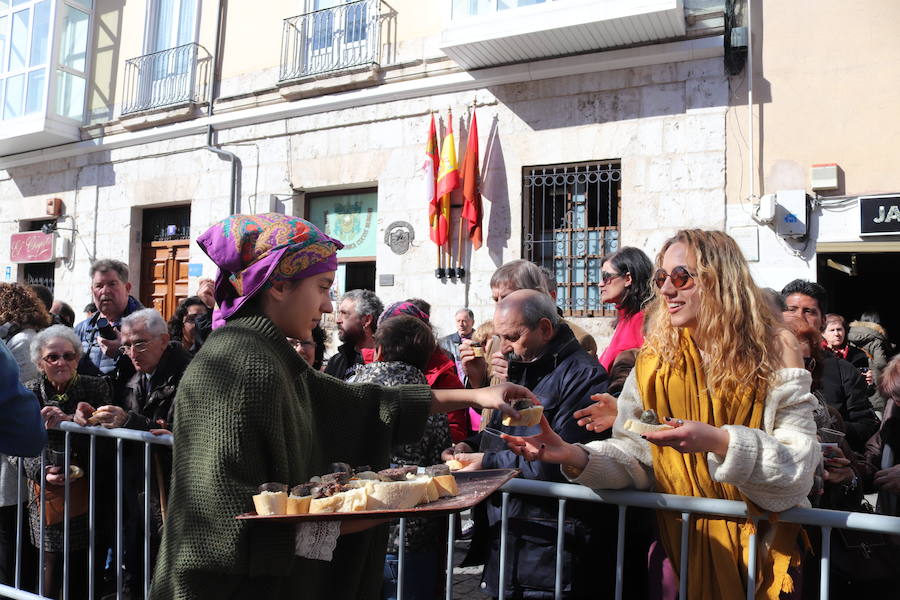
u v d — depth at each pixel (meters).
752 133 7.34
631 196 7.87
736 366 1.89
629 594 2.37
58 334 3.60
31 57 12.22
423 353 3.04
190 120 11.02
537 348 2.68
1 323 4.10
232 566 1.54
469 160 8.52
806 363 2.87
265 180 10.23
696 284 1.99
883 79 6.88
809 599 2.20
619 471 2.10
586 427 2.22
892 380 3.02
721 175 7.47
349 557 2.05
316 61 10.05
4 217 13.16
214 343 1.73
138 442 3.39
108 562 4.20
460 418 3.74
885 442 3.05
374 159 9.38
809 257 7.11
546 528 2.36
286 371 1.77
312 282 1.88
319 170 9.80
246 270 1.81
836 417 2.89
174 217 11.46
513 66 8.43
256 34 10.59
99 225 11.93
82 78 12.30
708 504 1.97
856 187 6.95
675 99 7.71
